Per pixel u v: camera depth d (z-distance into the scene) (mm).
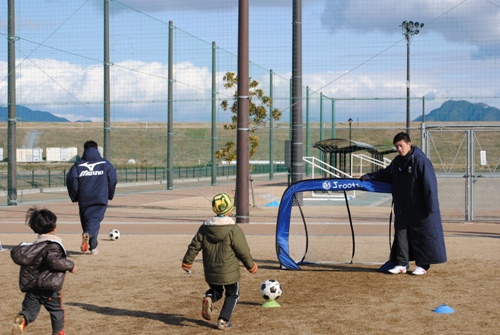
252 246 13070
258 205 24391
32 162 53750
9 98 23656
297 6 20141
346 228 15758
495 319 7191
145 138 69688
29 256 5824
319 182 10594
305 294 8586
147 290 8859
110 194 12023
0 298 8391
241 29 16000
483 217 18547
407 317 7297
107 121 26062
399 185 10094
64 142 65438
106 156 25906
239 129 16719
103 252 12266
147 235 14859
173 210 21969
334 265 10875
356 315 7402
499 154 59281
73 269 5965
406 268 10156
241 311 7664
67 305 7988
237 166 16906
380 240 13562
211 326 7000
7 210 21734
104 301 8211
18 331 5809
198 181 41000
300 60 20359
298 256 11477
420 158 9891
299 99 20234
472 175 17438
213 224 6746
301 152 20359
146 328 6934
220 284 6727
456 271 10219
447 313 7453
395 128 17578
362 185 10445
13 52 23500
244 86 16375
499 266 10625
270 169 40844
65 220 18297
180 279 9633
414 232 9977
